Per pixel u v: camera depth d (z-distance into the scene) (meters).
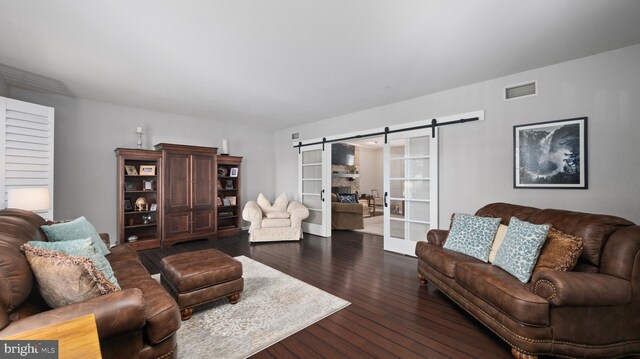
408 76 3.32
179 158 4.81
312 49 2.64
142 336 1.41
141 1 1.91
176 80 3.45
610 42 2.49
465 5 1.96
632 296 1.68
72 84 3.58
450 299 2.61
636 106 2.54
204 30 2.30
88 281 1.35
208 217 5.16
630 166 2.56
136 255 2.73
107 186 4.48
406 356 1.78
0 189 2.91
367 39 2.45
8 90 3.59
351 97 4.14
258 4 1.95
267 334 2.02
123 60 2.87
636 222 2.53
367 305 2.49
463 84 3.59
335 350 1.84
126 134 4.68
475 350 1.84
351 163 9.80
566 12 2.04
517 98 3.21
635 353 1.70
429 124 3.95
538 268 1.97
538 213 2.42
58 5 1.94
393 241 4.38
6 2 1.90
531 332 1.65
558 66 2.94
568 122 2.86
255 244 4.89
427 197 4.01
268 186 6.72
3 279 1.17
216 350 1.82
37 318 1.14
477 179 3.53
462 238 2.72
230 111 4.99
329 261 3.86
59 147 4.05
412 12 2.05
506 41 2.48
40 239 2.00
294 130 6.34
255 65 3.00
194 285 2.25
